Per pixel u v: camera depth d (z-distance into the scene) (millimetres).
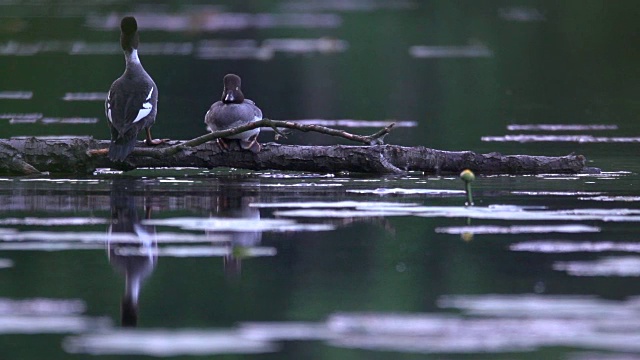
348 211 13133
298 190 14695
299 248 11492
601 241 11539
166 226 12391
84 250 11367
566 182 15422
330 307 9359
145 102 15367
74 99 27234
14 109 25016
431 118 24453
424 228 12367
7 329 8812
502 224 12453
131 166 16047
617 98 28641
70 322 8992
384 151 16078
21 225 12523
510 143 20000
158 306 9406
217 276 10477
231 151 15742
